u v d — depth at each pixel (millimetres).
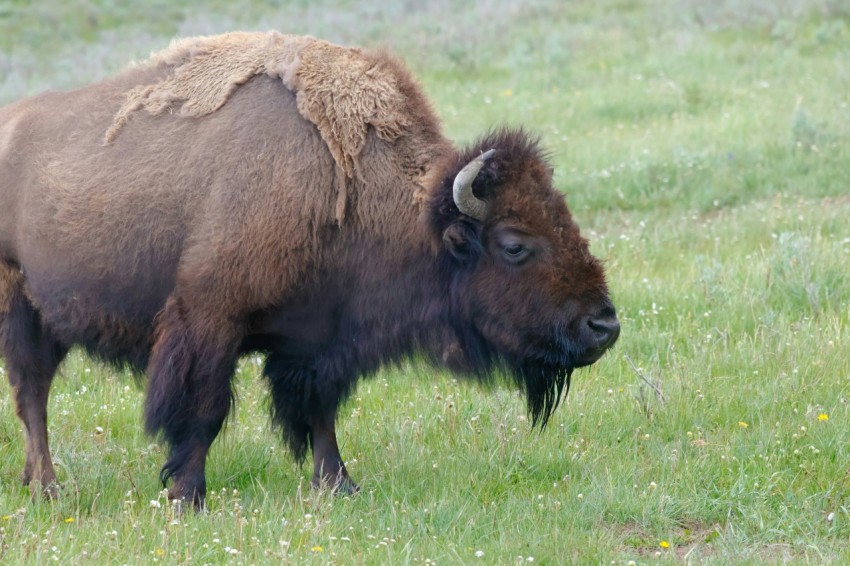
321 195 21109
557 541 19125
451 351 22125
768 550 19219
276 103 21625
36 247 23141
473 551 18875
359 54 22656
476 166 20078
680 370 26578
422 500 21234
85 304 22906
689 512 20641
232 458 23750
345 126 21438
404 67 22953
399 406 26453
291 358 22422
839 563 18047
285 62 21938
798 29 73062
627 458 23000
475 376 22516
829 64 64000
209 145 21594
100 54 80250
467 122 58688
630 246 37219
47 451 23562
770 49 69188
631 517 20562
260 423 26062
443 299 21766
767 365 26594
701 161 47406
